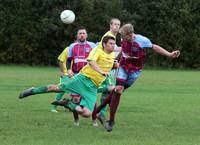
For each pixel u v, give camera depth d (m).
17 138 20.67
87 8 103.88
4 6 103.81
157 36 107.31
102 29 105.00
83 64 26.06
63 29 103.69
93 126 24.89
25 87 50.09
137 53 23.20
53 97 41.69
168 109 33.34
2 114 29.08
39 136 21.28
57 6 104.31
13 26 103.88
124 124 25.62
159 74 81.12
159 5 106.00
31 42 104.38
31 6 104.06
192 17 106.81
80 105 21.56
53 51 105.19
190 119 27.95
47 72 78.31
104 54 21.98
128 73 23.44
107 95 25.14
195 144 19.83
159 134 22.34
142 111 31.95
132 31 22.75
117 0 105.44
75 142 19.95
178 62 106.94
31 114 29.41
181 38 106.56
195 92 48.38
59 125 24.95
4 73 74.12
